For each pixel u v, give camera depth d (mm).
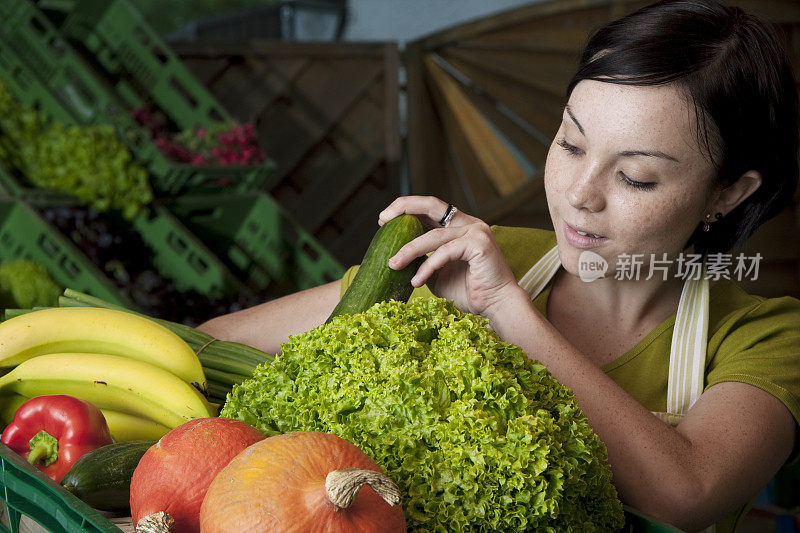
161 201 3609
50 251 2893
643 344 1215
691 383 1163
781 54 1014
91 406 968
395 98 5660
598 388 942
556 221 1083
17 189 3049
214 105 4215
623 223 1001
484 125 5828
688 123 939
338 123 5652
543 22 5609
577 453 735
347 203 5781
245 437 722
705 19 955
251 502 580
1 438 957
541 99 5727
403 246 998
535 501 687
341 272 4188
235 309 3525
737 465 955
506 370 767
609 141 954
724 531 1132
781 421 1033
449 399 730
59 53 3391
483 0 6875
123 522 836
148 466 703
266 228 4047
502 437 700
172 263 3572
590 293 1243
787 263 5523
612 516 761
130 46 4121
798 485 1660
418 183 5836
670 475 903
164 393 1051
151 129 3955
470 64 5773
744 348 1141
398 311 827
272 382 814
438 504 681
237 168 3900
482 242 998
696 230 1155
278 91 5508
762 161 1041
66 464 919
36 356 1140
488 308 1019
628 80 926
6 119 3221
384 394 725
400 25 7113
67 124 3363
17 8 3305
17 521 799
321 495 576
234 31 7051
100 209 3393
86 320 1134
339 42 5531
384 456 702
